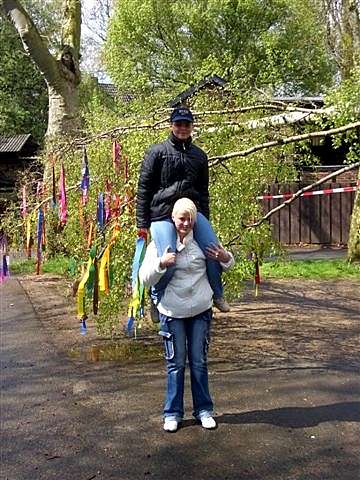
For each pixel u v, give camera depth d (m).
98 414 4.66
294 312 8.55
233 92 7.27
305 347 6.57
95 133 7.58
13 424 4.51
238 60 32.22
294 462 3.74
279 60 32.28
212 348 6.57
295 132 7.24
